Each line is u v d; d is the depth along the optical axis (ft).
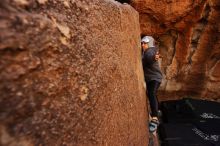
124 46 6.37
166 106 18.84
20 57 2.10
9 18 2.07
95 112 3.52
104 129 3.84
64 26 2.90
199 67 20.57
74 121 2.85
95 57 3.79
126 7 7.96
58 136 2.49
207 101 19.20
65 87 2.76
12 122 1.93
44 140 2.27
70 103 2.82
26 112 2.09
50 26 2.59
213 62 20.49
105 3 5.00
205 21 18.69
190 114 17.11
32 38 2.27
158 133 15.16
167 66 20.62
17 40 2.08
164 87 21.26
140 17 17.84
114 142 4.33
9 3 2.16
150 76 12.05
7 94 1.92
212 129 14.85
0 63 1.90
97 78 3.76
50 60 2.53
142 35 19.15
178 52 20.07
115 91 4.78
